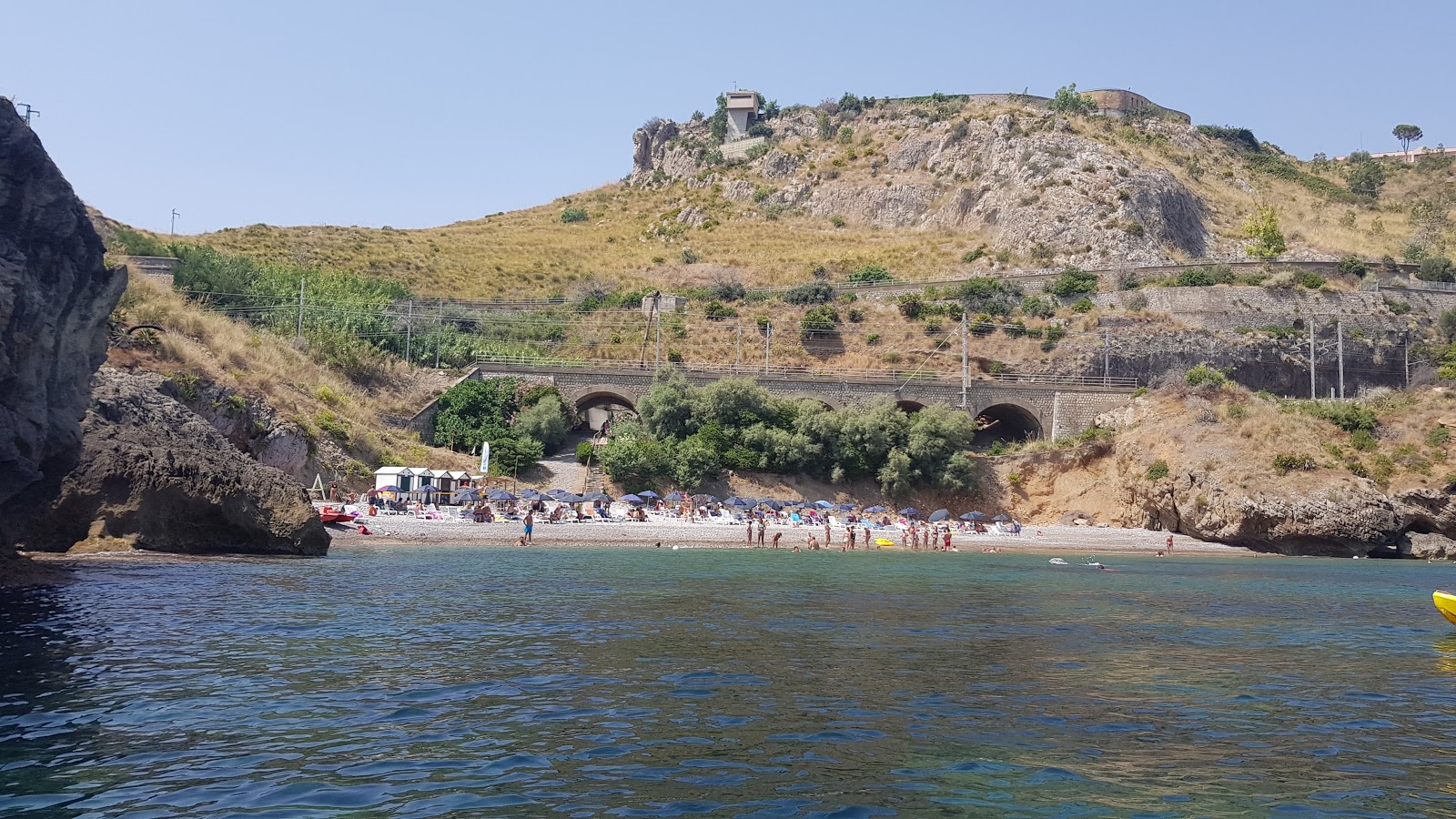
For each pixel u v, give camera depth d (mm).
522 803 10680
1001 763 12641
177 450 35188
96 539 32719
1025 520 71125
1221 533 61750
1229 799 11477
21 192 20641
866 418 71375
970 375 89188
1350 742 14148
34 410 21609
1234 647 22641
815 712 15102
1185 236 138500
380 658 18391
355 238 140250
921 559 49594
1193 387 72750
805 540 58219
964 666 19156
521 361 82562
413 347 82000
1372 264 107312
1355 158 189250
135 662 17391
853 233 157875
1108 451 72875
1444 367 85688
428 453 65625
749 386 73062
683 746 13039
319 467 57469
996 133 157750
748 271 130000
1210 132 183000
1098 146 146250
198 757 12023
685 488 67250
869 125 192750
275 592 27125
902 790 11469
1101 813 10898
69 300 23078
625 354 92938
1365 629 26297
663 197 185750
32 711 13922
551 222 178000
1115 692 17219
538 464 69750
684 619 24594
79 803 10352
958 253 134125
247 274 90750
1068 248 128875
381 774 11555
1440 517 59875
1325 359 90500
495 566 37562
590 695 15797
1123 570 46156
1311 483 60219
